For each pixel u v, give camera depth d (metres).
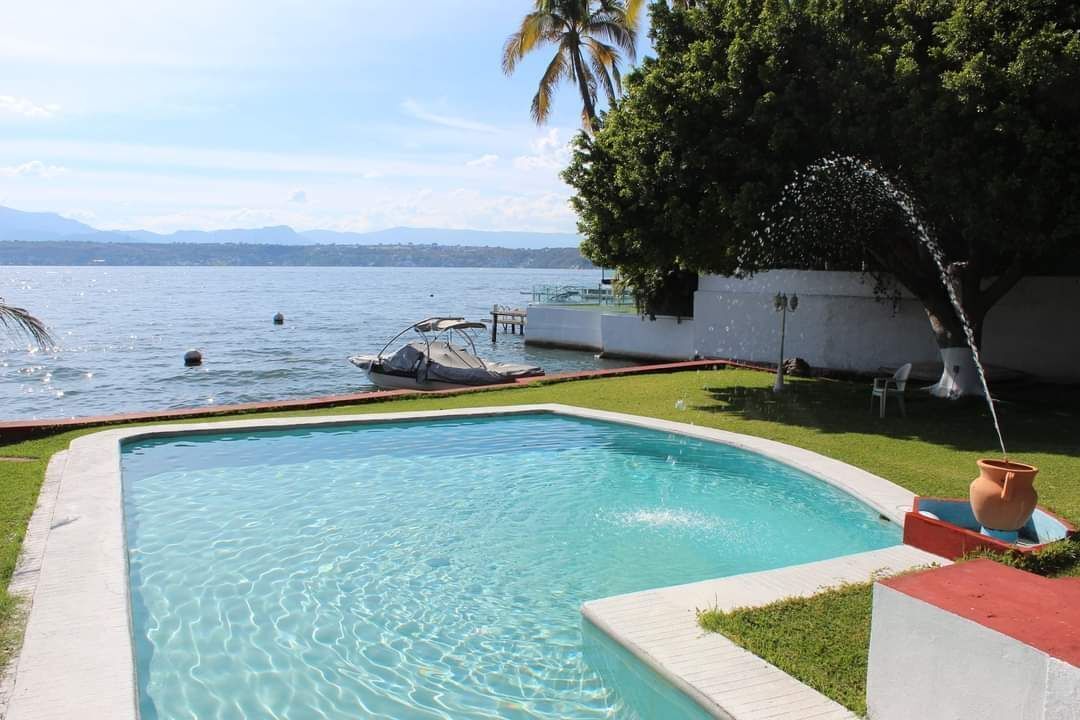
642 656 5.11
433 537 8.42
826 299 21.70
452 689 5.26
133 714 4.32
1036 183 11.88
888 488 9.34
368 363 25.84
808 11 13.34
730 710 4.33
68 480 9.31
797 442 12.06
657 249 15.17
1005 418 14.12
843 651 5.02
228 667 5.55
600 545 8.20
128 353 40.72
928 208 14.23
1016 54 11.66
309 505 9.51
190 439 12.56
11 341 46.66
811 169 14.19
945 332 16.23
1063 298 18.16
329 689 5.25
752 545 8.18
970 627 3.53
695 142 14.28
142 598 6.74
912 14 13.38
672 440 12.84
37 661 4.91
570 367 31.12
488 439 13.01
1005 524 6.86
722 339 25.17
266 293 115.94
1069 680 3.04
